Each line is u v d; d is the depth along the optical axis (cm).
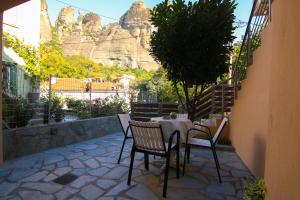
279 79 211
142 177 364
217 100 751
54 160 447
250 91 442
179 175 376
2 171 381
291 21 187
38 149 511
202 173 391
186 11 486
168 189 324
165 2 512
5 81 563
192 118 566
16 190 313
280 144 197
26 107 512
